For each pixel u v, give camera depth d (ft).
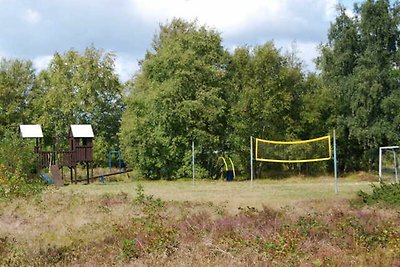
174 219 45.85
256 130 122.93
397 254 30.19
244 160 123.75
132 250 32.83
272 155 123.13
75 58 169.89
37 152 109.91
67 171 137.49
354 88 124.47
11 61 185.57
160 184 104.99
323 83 133.90
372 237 35.06
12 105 177.99
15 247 35.70
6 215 50.60
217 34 125.08
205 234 37.01
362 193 56.39
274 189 86.28
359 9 130.62
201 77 119.75
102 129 169.89
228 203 61.26
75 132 111.45
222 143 122.01
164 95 115.96
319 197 68.33
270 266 28.27
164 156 118.42
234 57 124.47
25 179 79.92
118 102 171.83
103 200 62.95
